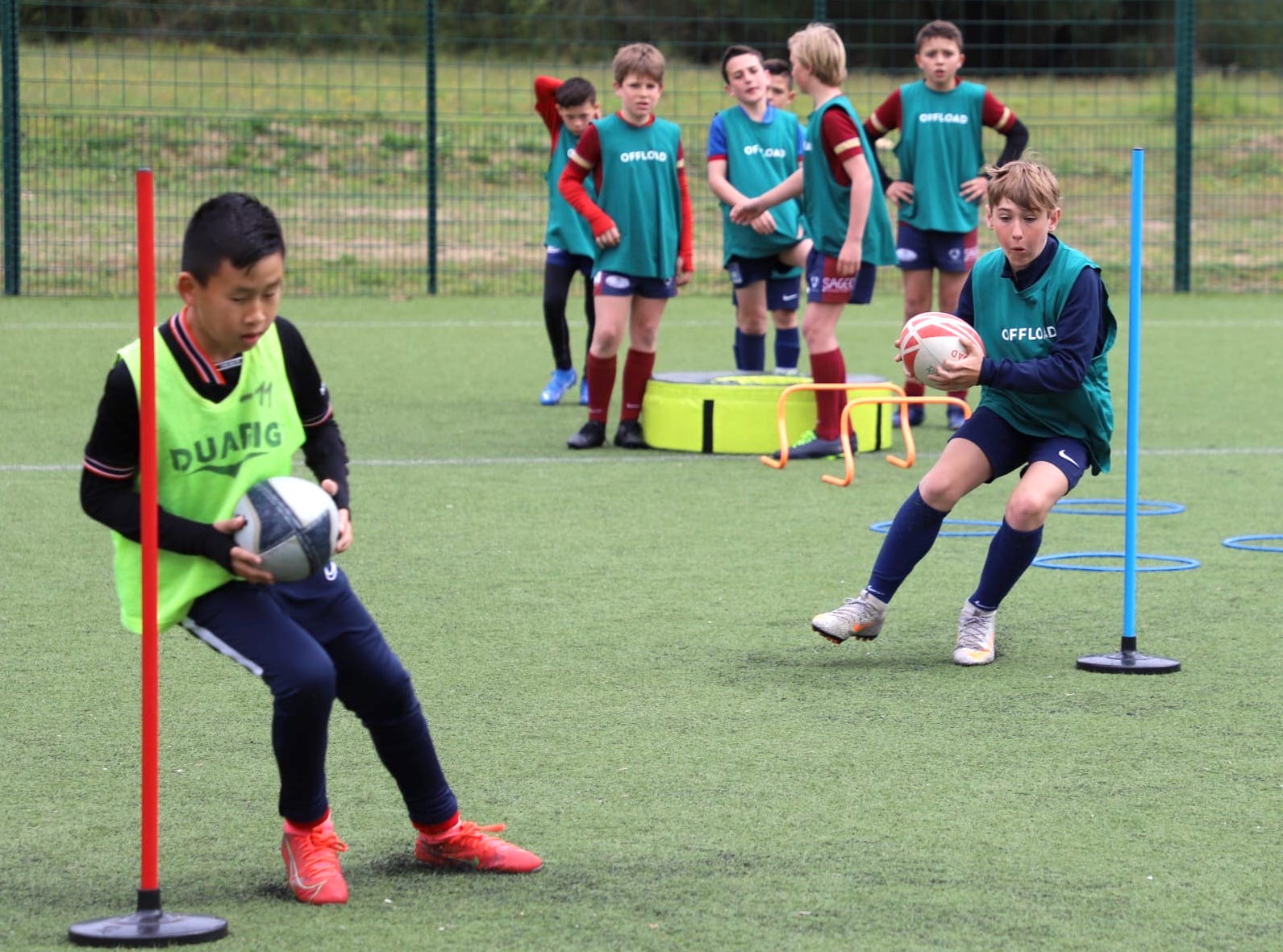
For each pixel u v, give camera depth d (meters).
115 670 7.31
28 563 9.36
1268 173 31.72
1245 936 4.59
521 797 5.76
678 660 7.56
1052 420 7.50
